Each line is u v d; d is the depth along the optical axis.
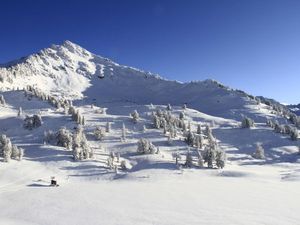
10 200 78.62
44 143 149.62
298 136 195.00
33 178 107.06
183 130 191.00
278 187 93.38
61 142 149.12
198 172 119.44
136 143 160.88
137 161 137.50
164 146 163.12
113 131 185.75
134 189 90.38
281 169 138.38
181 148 161.25
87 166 123.75
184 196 79.38
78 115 195.25
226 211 63.66
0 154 121.94
